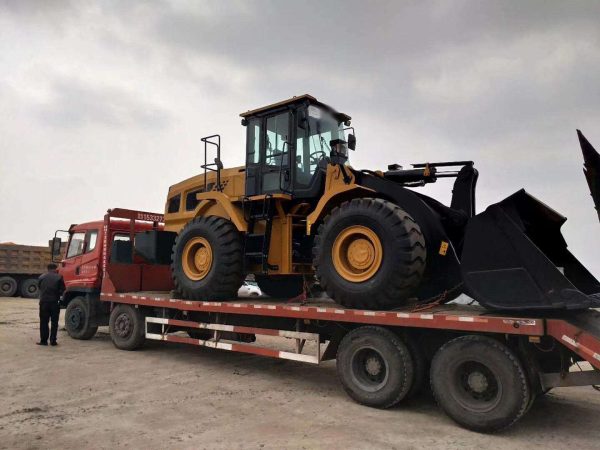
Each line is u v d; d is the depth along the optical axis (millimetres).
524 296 4195
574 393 5609
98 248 8898
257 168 6719
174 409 4762
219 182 7133
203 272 6758
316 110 6609
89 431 4109
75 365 6781
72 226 9602
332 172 5852
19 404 4867
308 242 6590
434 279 5359
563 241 5164
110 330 8180
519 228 4312
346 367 5090
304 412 4727
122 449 3730
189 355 7648
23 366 6680
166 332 7598
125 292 8414
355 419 4527
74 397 5141
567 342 3896
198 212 7207
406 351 4742
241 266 6605
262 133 6711
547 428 4363
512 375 4082
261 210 6574
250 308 6016
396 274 4773
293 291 7504
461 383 4402
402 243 4781
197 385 5742
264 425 4316
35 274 19844
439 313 4609
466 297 5555
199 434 4066
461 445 3910
